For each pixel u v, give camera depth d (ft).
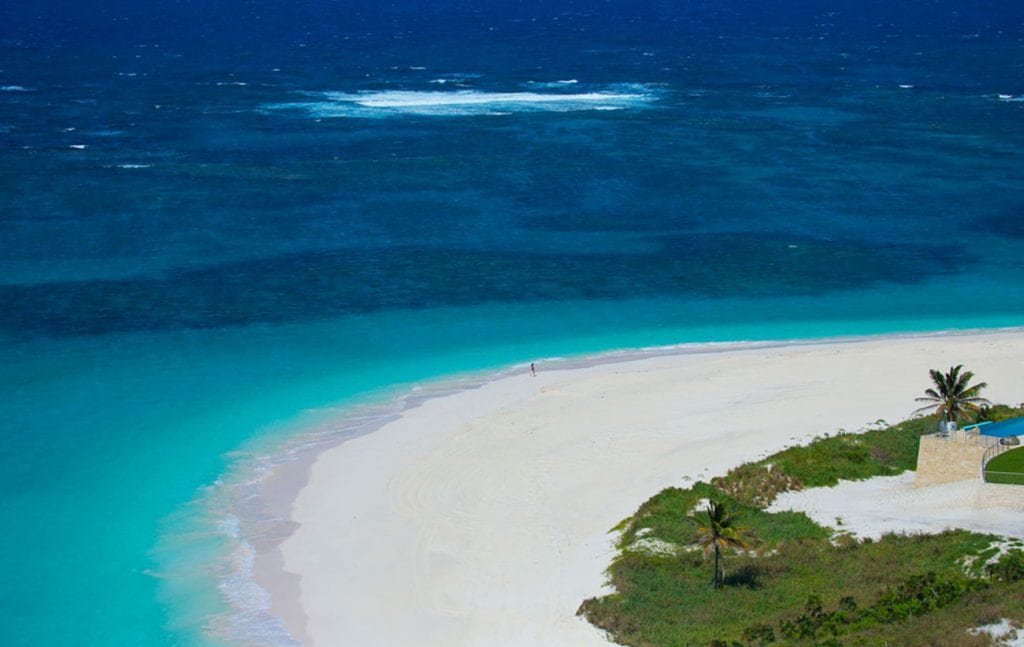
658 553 171.73
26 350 259.60
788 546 173.78
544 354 264.72
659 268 328.08
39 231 344.69
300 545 182.29
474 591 166.50
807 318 292.20
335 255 331.57
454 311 290.76
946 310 299.38
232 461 211.41
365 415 230.89
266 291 301.22
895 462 203.31
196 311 285.84
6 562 177.99
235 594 169.17
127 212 367.25
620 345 271.08
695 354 265.13
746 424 219.41
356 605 165.07
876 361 253.24
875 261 338.95
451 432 221.25
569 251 341.00
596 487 196.24
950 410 205.46
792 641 143.02
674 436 215.10
